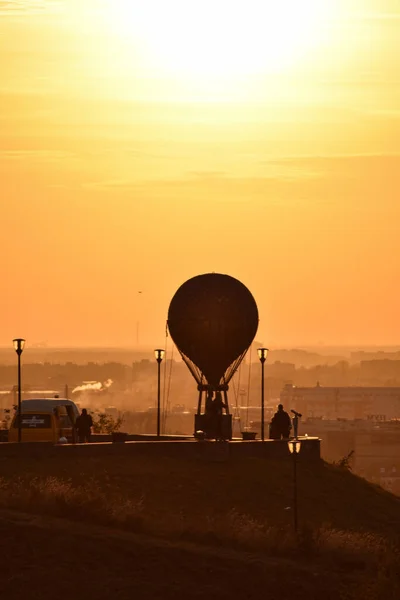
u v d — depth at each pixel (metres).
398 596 119.12
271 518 165.75
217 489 171.50
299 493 175.88
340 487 183.00
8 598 114.00
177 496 166.62
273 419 197.88
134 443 179.00
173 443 180.50
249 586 122.62
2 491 146.50
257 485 175.38
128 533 133.00
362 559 134.88
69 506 137.62
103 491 163.50
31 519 132.75
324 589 124.31
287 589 123.06
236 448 184.00
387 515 177.50
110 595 116.56
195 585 121.12
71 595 115.75
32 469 167.75
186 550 127.88
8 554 121.88
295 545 137.50
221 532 139.25
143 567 123.00
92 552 124.19
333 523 168.75
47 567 120.00
